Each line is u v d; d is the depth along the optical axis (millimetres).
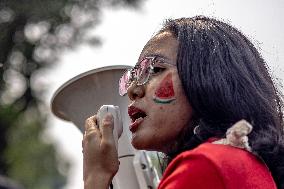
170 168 2141
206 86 2236
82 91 3217
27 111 21312
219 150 2139
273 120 2326
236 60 2299
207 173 2068
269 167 2271
